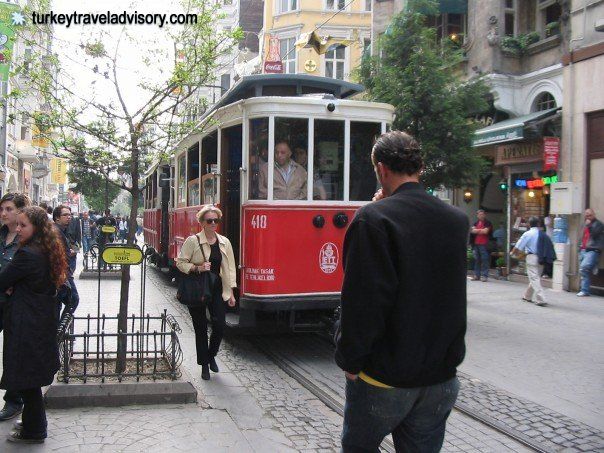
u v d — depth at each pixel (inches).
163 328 240.7
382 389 100.5
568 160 541.0
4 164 954.1
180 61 242.5
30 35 240.8
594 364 289.3
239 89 348.8
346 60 1180.5
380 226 97.2
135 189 248.1
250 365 286.2
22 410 183.8
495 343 332.5
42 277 167.9
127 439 178.9
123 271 237.1
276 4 1234.6
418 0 443.5
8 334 166.6
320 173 306.2
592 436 199.0
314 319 313.4
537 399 238.2
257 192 302.4
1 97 273.4
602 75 508.1
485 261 621.9
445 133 426.0
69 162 247.0
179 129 247.9
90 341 319.0
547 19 628.7
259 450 177.5
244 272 301.4
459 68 674.2
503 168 675.4
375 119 314.2
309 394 240.1
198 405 215.2
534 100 623.5
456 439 197.3
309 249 300.0
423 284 99.0
